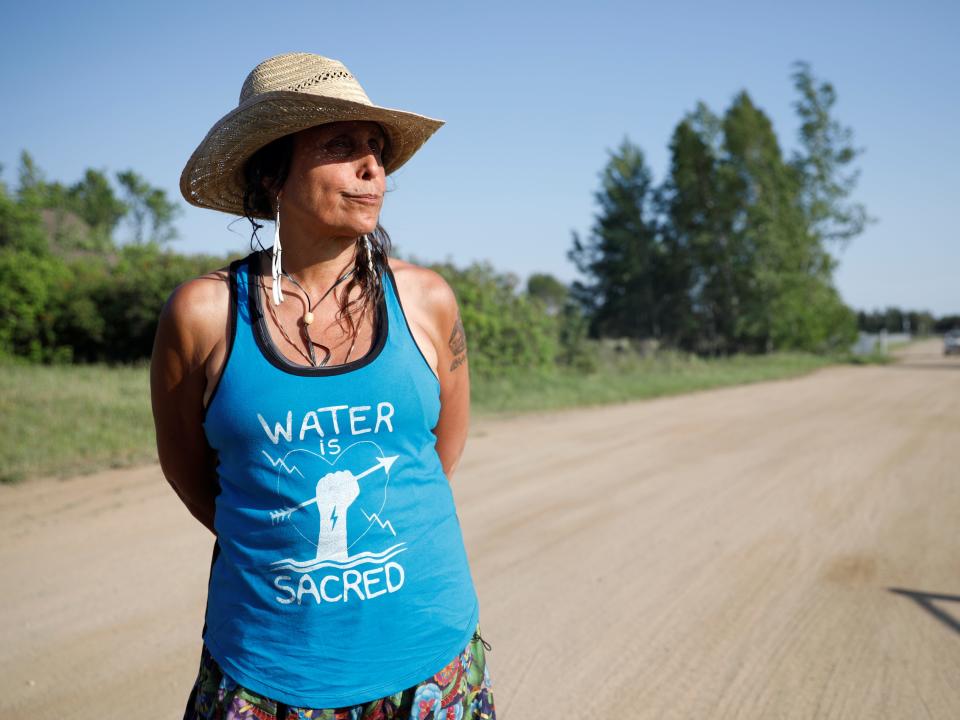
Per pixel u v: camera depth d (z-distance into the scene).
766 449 9.30
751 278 38.56
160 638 4.00
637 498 6.91
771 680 3.60
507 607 4.47
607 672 3.69
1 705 3.35
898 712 3.32
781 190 37.41
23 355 16.42
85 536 5.66
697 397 16.25
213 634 1.62
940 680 3.58
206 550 5.36
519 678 3.64
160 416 1.70
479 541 5.70
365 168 1.65
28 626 4.14
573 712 3.34
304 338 1.63
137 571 4.95
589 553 5.41
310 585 1.54
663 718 3.29
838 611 4.37
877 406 13.87
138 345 17.06
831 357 35.00
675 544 5.59
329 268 1.67
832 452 9.02
